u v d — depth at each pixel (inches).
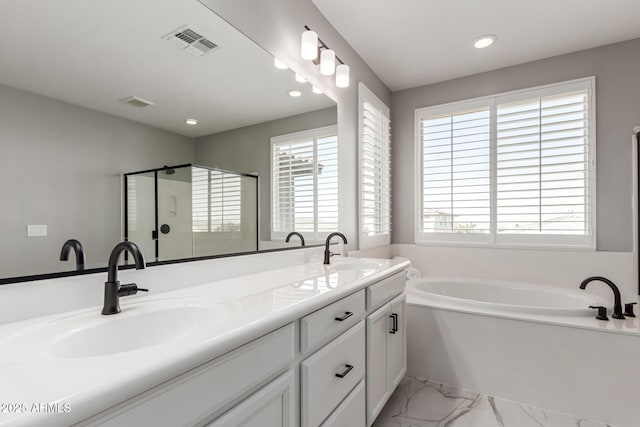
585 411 69.7
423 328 88.3
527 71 110.9
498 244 114.3
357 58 104.3
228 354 28.1
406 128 131.8
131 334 33.9
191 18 51.1
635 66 96.3
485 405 75.1
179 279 48.1
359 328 54.4
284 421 36.1
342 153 94.0
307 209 79.4
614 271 97.5
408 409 73.4
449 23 88.4
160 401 22.4
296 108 75.8
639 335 66.0
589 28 90.8
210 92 55.0
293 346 37.3
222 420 27.6
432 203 126.9
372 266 77.2
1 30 31.9
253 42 62.7
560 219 105.0
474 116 119.4
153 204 45.8
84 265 37.6
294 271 65.1
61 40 36.4
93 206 38.9
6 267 31.3
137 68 44.3
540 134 107.8
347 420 49.7
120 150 42.1
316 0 79.2
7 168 31.8
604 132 99.7
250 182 63.4
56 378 19.3
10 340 27.1
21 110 32.9
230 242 58.2
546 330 74.1
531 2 79.6
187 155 51.1
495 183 114.7
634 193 94.0
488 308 83.1
